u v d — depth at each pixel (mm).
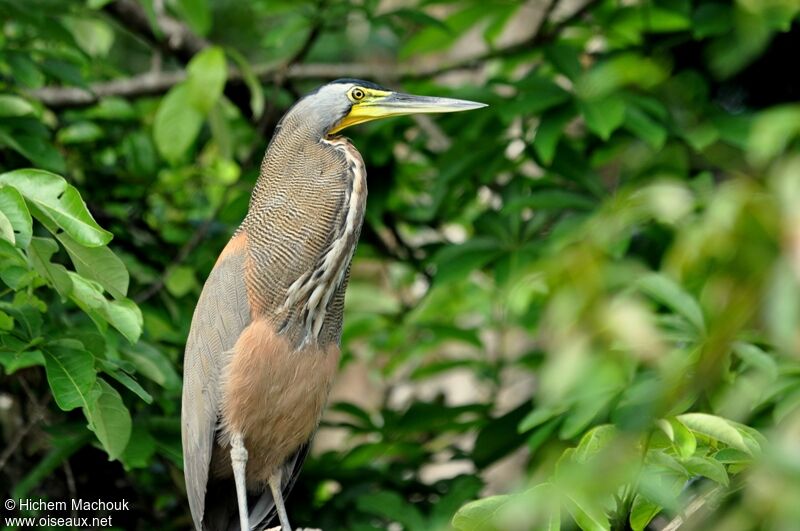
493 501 6070
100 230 6535
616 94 10188
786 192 4938
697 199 6020
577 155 10469
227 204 11320
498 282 10055
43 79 10961
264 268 8414
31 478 8898
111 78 13344
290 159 8859
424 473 14023
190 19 11102
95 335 7816
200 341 8500
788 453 4629
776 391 7742
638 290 8500
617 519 6473
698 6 11828
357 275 16609
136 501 10617
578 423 8203
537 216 10680
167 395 9734
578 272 6191
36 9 9953
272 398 8312
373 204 11625
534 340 14070
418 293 14305
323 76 12781
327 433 16469
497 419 10242
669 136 10594
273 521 10023
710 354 5398
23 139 9445
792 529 4508
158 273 11266
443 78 15570
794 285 4723
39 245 6672
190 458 8453
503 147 11062
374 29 11312
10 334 7230
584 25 11781
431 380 15078
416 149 11680
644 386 7871
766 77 12734
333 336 8633
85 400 6879
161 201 12547
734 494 6934
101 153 12242
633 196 6238
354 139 11773
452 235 15008
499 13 11672
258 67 12250
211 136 12875
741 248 5039
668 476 6469
